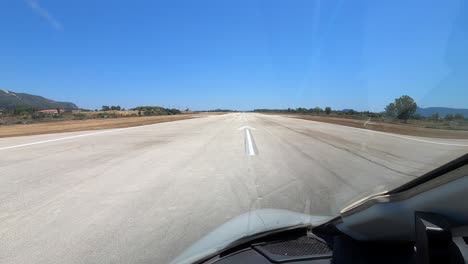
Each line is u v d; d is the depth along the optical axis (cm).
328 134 1758
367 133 1469
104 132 1975
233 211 473
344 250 174
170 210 483
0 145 1296
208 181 674
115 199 544
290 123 3186
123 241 371
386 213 148
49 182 666
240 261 182
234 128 2431
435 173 126
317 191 566
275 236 216
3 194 577
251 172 764
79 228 415
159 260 322
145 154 1061
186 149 1190
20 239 383
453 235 117
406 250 156
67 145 1300
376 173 637
